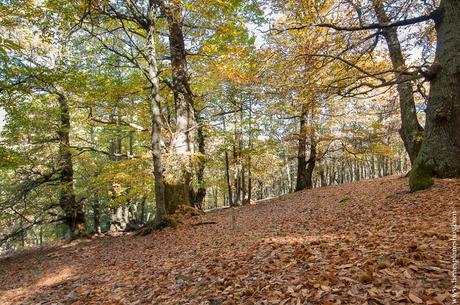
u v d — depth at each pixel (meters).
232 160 23.36
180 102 15.58
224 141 24.30
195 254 7.63
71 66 13.42
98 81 13.45
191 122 16.52
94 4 10.43
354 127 22.52
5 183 18.25
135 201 26.89
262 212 14.62
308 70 9.55
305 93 9.69
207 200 59.22
